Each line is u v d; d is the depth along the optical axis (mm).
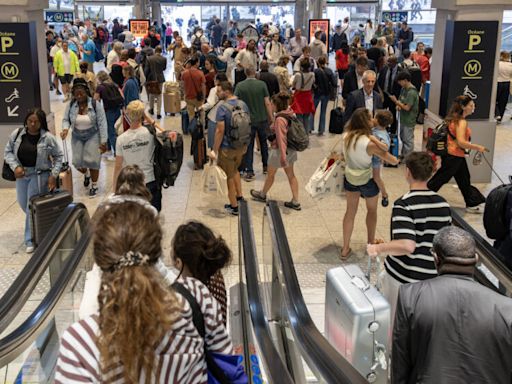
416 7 28312
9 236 7840
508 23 23297
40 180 7121
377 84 12156
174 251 3090
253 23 30391
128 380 1853
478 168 9914
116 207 1990
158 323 1876
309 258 7141
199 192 9484
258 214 8477
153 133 6566
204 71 15180
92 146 9062
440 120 10000
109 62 16188
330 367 2984
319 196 7043
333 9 29672
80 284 5527
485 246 4480
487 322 2982
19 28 9133
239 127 8023
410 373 3166
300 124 8469
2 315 3990
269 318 5125
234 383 2281
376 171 6805
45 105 10383
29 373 4672
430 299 3062
